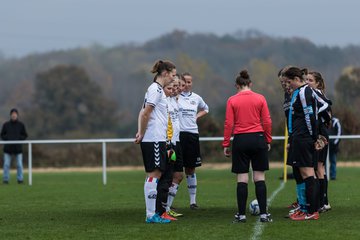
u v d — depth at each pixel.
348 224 26.97
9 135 54.66
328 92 113.00
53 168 82.31
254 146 27.47
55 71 177.12
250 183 49.25
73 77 177.75
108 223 28.36
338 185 46.56
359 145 70.94
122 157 83.19
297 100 28.06
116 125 182.50
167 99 29.08
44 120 174.50
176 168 31.56
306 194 28.42
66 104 176.25
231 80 196.12
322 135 29.81
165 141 28.38
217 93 192.12
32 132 173.12
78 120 176.75
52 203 37.19
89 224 28.11
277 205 34.69
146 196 28.36
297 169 28.91
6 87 196.88
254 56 195.25
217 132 74.69
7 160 54.62
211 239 23.98
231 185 49.22
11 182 56.75
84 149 85.38
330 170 52.16
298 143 28.16
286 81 28.47
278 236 24.42
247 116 27.53
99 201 38.09
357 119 71.31
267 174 59.31
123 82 199.50
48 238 24.73
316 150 28.50
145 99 28.20
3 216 31.27
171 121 31.22
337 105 73.56
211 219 29.28
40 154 84.69
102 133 179.12
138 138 28.20
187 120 33.44
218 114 96.44
